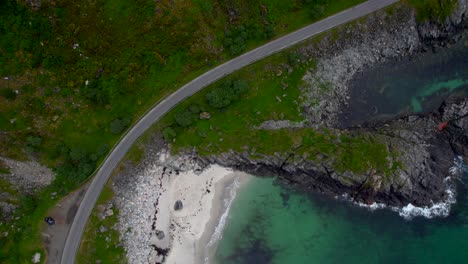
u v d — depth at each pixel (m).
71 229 77.56
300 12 84.25
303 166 80.44
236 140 82.38
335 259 78.12
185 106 83.00
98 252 77.25
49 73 76.12
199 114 83.19
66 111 78.62
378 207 80.19
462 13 83.75
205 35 81.75
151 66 81.62
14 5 72.31
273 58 84.12
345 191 80.62
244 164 83.06
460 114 80.19
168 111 82.62
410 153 78.56
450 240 77.19
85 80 78.50
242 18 82.75
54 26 74.88
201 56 82.81
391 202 79.31
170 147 83.12
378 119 84.06
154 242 79.19
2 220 75.94
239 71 83.75
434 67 85.44
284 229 80.44
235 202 82.06
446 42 85.62
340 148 80.00
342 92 85.25
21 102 75.31
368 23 84.69
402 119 83.25
